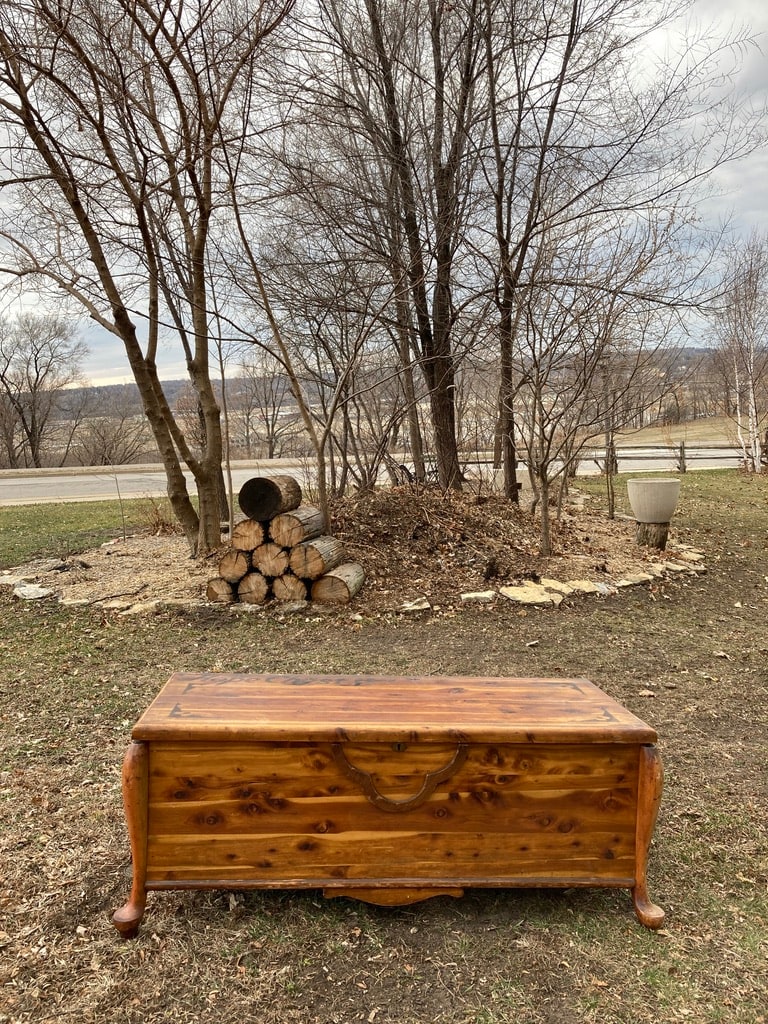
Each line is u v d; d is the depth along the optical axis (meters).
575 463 11.04
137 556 8.65
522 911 2.48
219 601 6.52
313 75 8.47
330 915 2.44
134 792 2.26
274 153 7.76
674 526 10.75
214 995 2.09
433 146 9.22
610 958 2.25
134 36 6.28
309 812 2.31
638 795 2.38
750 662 5.27
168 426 7.84
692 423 34.19
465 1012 2.03
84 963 2.20
